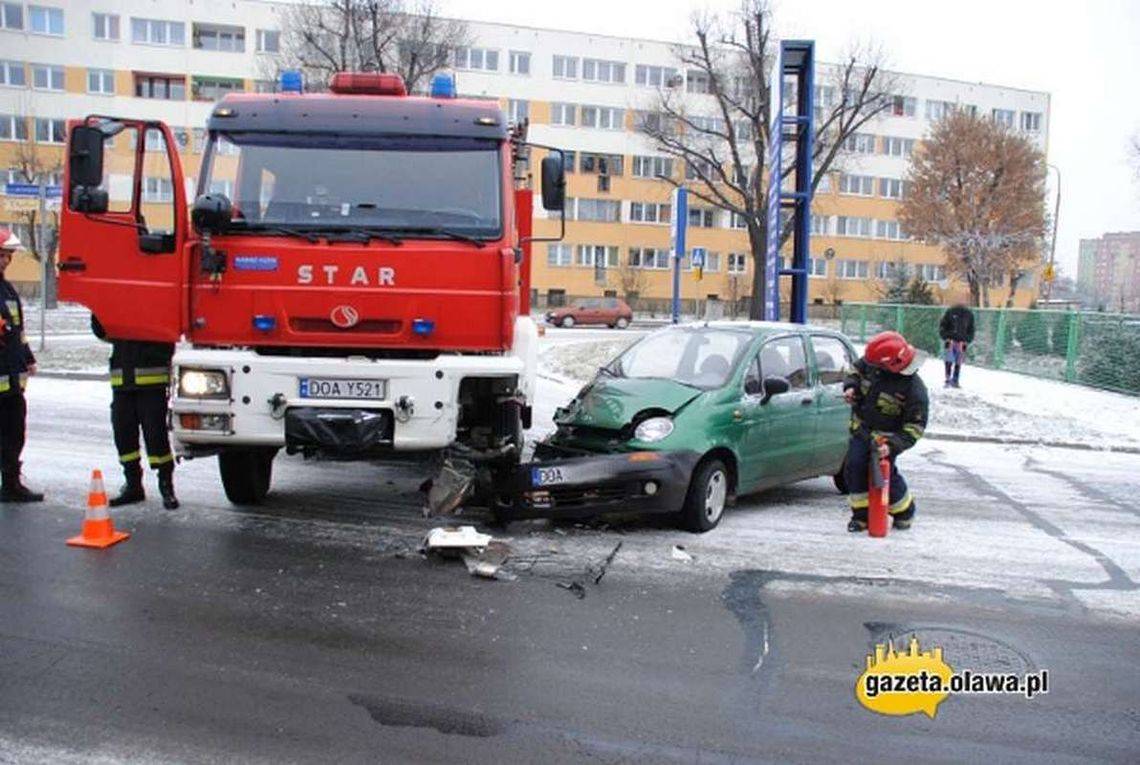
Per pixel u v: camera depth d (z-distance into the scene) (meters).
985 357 22.81
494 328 5.96
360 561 5.84
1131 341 17.30
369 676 4.17
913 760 3.59
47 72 52.25
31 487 7.53
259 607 4.98
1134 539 7.27
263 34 54.09
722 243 61.00
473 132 6.29
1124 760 3.64
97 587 5.20
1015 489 9.37
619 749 3.59
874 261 65.19
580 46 58.56
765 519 7.40
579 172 59.06
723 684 4.23
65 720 3.66
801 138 13.73
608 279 59.44
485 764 3.44
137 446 7.09
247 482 7.02
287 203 6.02
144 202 5.90
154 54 53.19
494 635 4.70
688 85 58.66
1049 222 46.56
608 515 6.59
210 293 5.87
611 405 6.96
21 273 49.44
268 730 3.64
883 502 6.95
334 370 5.77
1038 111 69.19
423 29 32.75
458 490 6.29
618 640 4.70
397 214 6.03
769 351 7.64
